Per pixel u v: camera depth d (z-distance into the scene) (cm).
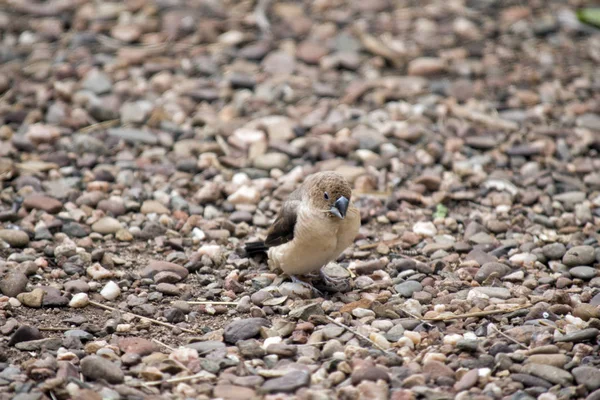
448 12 2002
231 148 1478
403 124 1545
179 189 1348
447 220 1266
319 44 1836
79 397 834
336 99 1650
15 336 941
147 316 1022
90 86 1653
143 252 1190
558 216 1288
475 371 883
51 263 1136
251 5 2006
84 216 1259
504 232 1244
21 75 1714
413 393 848
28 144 1455
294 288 1059
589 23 1922
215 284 1095
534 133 1523
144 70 1731
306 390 852
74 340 944
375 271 1121
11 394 846
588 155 1473
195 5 2002
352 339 955
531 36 1906
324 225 1012
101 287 1083
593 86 1703
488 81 1727
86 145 1452
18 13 1970
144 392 864
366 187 1355
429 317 1003
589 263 1134
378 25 1927
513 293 1063
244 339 962
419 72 1750
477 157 1447
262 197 1338
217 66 1755
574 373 880
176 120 1569
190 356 920
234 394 848
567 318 989
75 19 1942
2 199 1294
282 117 1570
